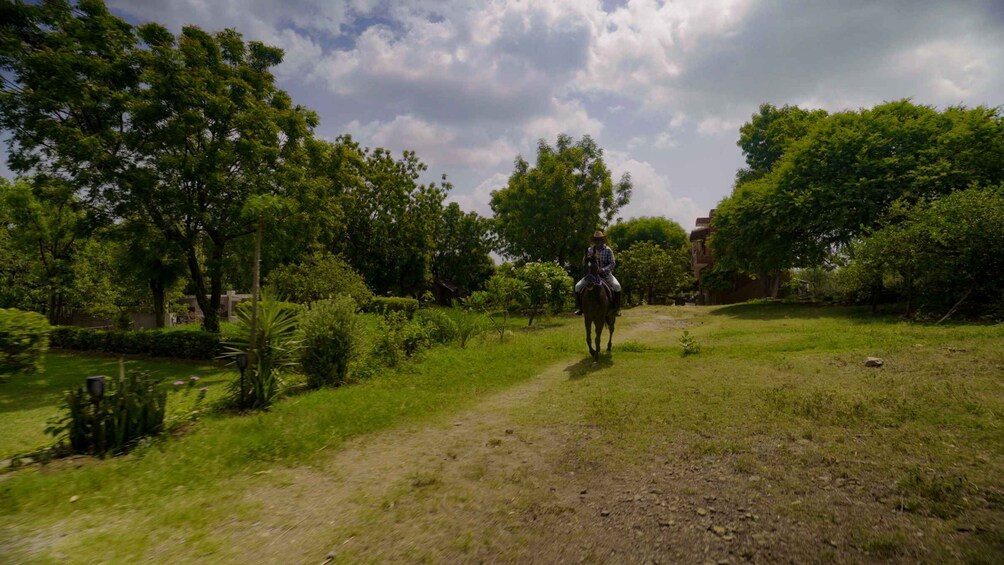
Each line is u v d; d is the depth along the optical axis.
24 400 9.96
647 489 4.00
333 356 9.36
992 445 4.13
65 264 25.53
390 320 12.55
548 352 12.43
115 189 14.62
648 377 8.30
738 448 4.63
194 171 14.71
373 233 39.97
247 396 7.72
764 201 24.89
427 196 42.47
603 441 5.23
